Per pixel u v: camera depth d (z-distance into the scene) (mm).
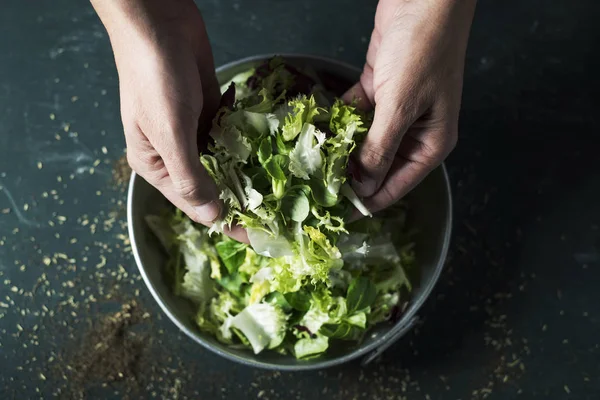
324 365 463
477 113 598
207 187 396
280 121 432
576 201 588
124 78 386
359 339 500
